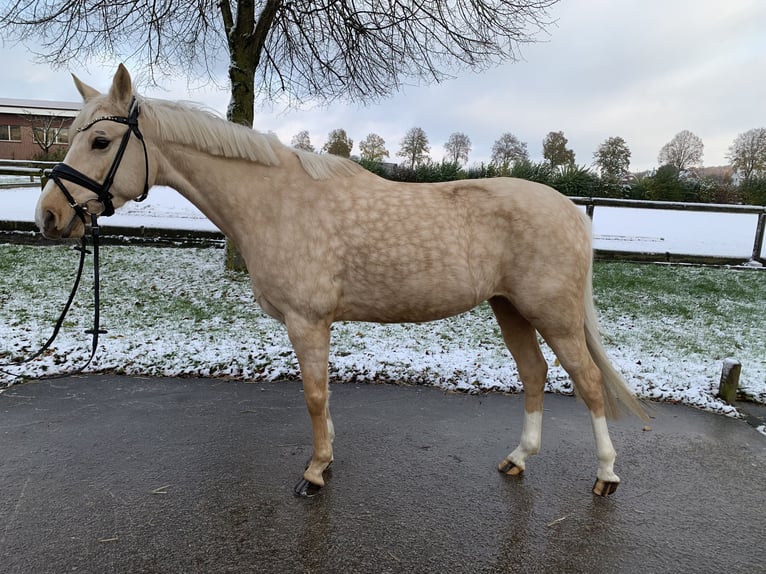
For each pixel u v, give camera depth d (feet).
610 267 26.35
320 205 7.36
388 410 11.12
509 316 8.57
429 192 7.67
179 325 16.03
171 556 6.41
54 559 6.29
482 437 10.02
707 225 43.39
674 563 6.58
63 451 8.89
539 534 7.08
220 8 21.63
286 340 15.08
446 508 7.61
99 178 6.97
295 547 6.64
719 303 20.63
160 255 25.64
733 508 7.86
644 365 13.97
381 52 23.94
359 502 7.70
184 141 7.36
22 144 108.99
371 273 7.34
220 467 8.57
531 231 7.31
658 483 8.52
